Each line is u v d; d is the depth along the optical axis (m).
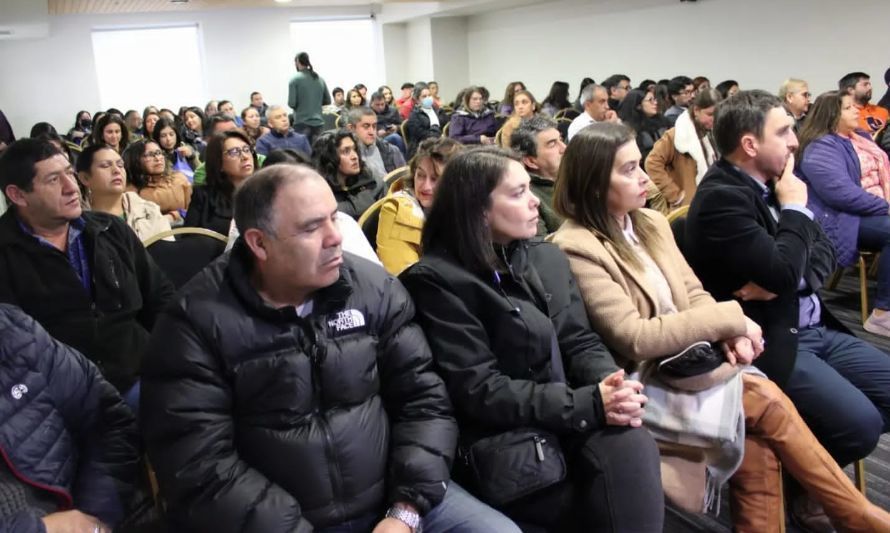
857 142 3.21
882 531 1.49
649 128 5.76
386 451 1.31
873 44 6.62
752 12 7.77
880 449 2.23
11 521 1.17
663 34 9.05
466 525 1.27
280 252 1.20
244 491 1.17
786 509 1.86
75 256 1.79
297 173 1.21
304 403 1.22
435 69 13.03
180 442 1.17
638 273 1.64
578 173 1.67
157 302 1.96
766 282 1.70
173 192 3.79
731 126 1.81
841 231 2.98
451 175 1.44
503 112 7.38
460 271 1.43
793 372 1.73
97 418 1.34
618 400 1.33
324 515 1.23
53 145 1.72
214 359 1.20
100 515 1.31
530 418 1.34
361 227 2.50
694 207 1.84
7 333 1.25
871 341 3.02
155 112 7.28
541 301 1.49
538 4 11.14
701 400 1.48
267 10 12.33
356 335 1.29
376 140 5.16
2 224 1.73
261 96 12.15
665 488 1.50
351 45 13.34
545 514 1.39
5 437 1.21
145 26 11.60
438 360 1.41
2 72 10.98
